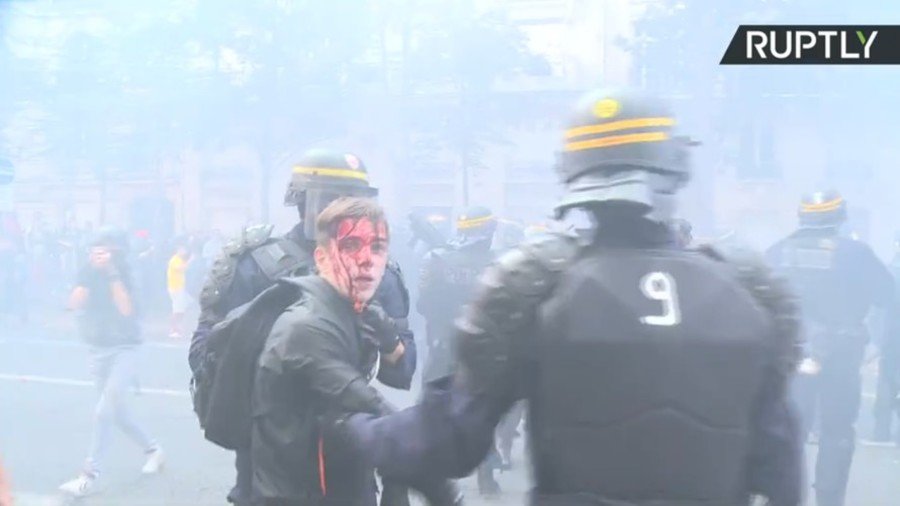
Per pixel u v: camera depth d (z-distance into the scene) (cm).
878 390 308
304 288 194
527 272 152
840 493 283
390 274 217
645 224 156
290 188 224
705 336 148
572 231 160
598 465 149
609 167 155
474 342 153
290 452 189
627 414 148
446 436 158
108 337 324
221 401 199
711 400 148
